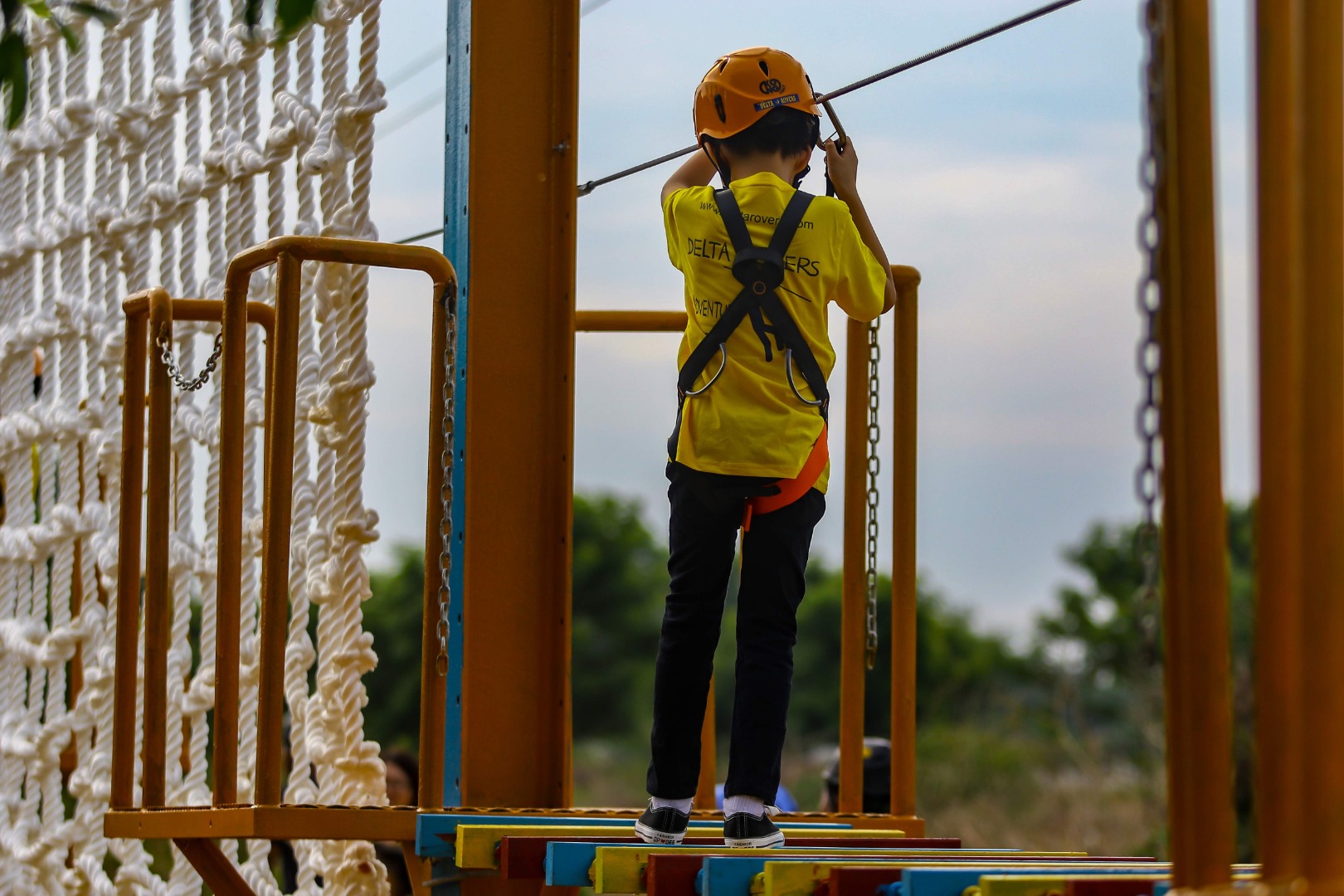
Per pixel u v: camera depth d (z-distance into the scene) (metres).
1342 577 2.89
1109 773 39.94
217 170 8.52
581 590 76.12
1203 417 3.26
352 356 7.32
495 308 7.20
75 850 9.48
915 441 7.70
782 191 6.09
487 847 5.75
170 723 8.55
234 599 6.43
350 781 7.28
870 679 57.84
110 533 9.33
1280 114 3.09
